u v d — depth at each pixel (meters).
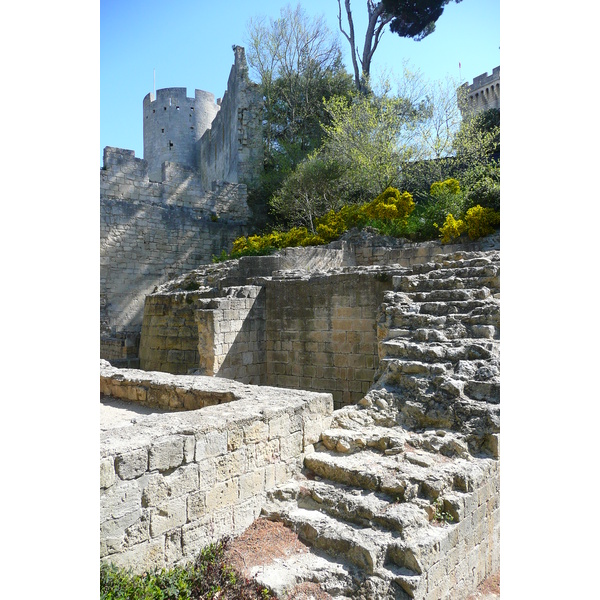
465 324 8.22
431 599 4.62
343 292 11.38
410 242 20.00
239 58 32.31
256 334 12.60
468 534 5.31
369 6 31.64
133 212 25.14
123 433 4.68
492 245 16.84
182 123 42.88
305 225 27.22
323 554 4.86
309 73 32.91
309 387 11.99
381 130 24.81
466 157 24.08
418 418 6.79
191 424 4.99
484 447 6.17
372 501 5.27
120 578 3.99
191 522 4.79
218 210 28.30
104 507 4.09
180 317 15.54
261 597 4.26
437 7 25.38
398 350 8.00
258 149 32.09
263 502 5.57
